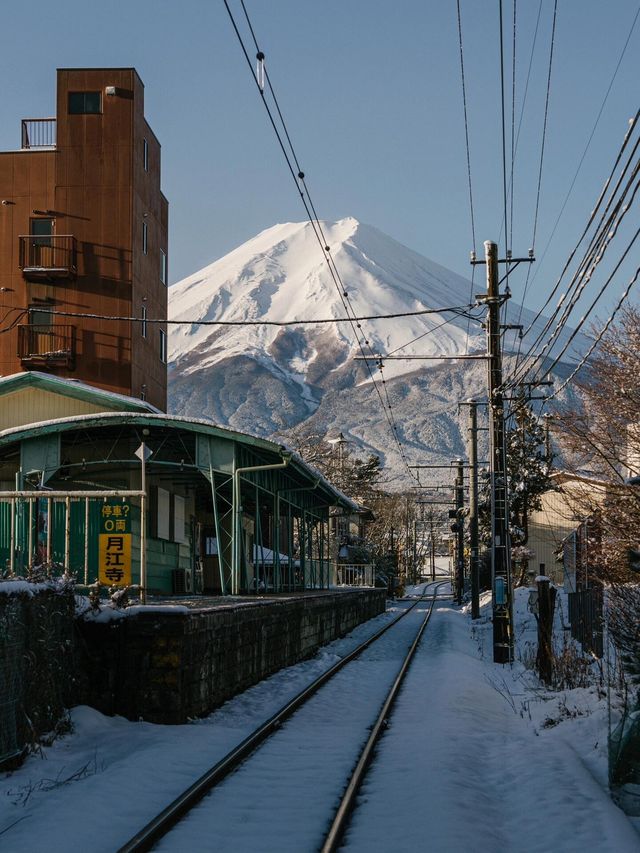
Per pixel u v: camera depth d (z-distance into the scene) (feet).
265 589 109.19
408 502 387.34
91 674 46.19
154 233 164.35
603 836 26.78
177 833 26.78
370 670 75.51
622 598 50.11
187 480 107.24
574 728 44.34
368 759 37.58
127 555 52.54
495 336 89.97
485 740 43.75
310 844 25.99
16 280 151.12
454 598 235.81
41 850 24.71
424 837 26.22
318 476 112.98
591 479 83.92
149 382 159.74
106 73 153.07
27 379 101.40
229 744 41.04
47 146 157.79
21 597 37.42
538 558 194.59
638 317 86.17
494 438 88.79
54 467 85.92
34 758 37.29
